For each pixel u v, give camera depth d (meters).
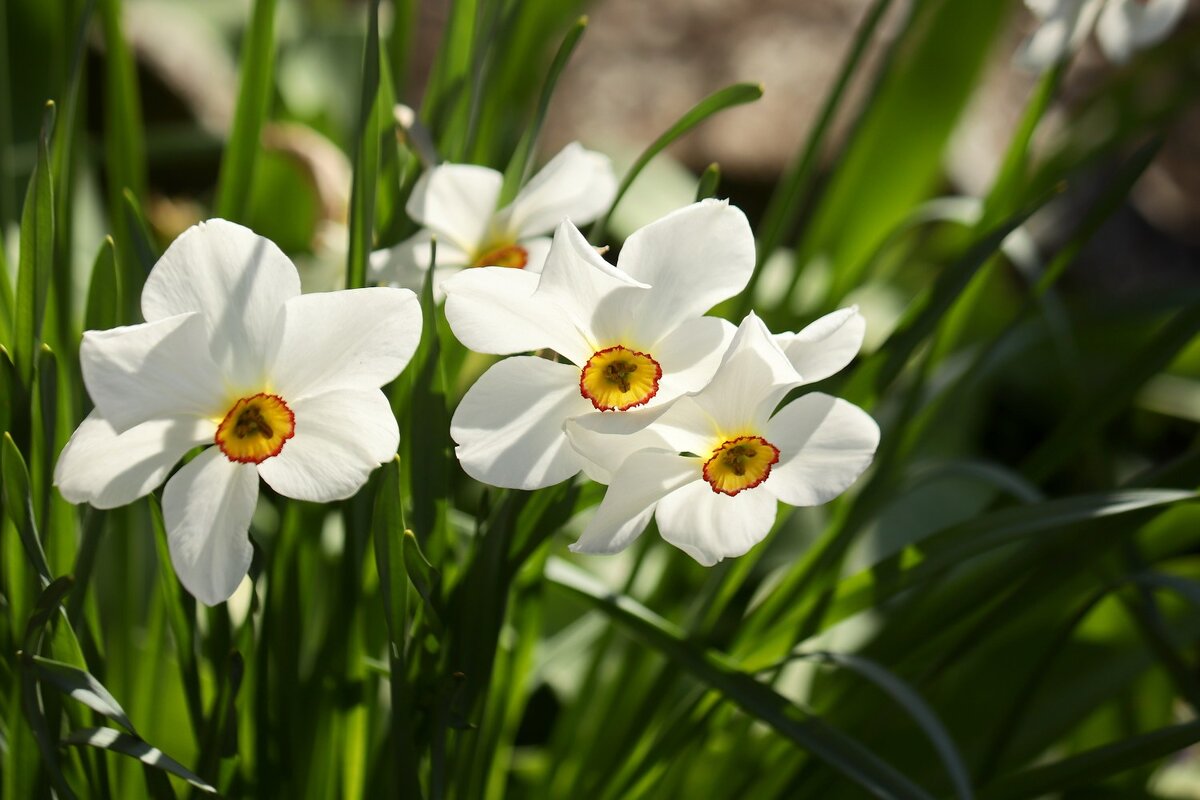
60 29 0.67
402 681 0.58
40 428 0.59
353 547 0.61
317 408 0.54
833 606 0.64
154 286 0.53
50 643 0.59
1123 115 0.88
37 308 0.58
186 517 0.54
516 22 0.68
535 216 0.60
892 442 0.68
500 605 0.60
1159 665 0.73
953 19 0.93
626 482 0.53
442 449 0.59
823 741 0.60
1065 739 0.78
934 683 0.70
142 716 0.67
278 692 0.62
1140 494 0.60
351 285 0.59
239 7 1.64
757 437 0.54
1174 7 0.64
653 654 0.72
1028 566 0.64
